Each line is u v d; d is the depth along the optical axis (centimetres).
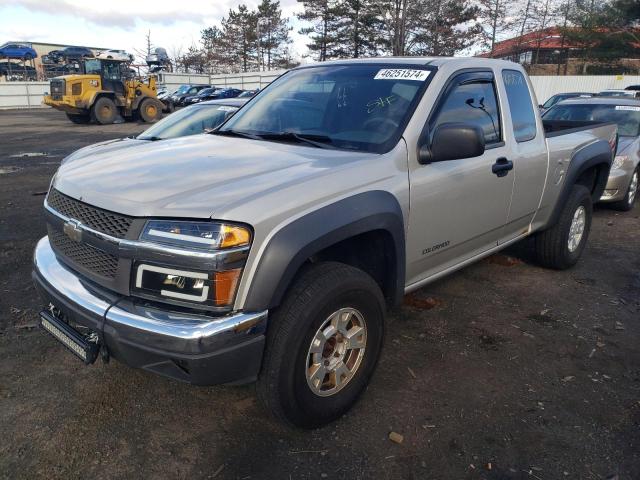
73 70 4772
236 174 267
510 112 406
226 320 226
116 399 302
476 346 369
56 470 247
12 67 5431
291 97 386
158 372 239
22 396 302
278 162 286
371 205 275
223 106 775
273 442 269
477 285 479
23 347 354
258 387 253
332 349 275
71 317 255
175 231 227
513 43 4531
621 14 3600
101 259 251
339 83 371
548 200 459
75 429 276
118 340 233
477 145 296
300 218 244
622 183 750
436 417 290
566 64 4256
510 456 262
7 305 417
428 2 3812
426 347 365
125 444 266
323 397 271
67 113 2562
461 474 250
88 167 296
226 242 224
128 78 2598
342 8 4694
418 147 315
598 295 463
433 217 329
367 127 328
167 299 232
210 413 292
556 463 258
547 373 337
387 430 279
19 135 1981
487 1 4194
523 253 571
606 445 271
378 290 287
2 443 264
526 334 388
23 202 789
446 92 345
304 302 249
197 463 254
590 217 532
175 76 5334
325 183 264
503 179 386
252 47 6856
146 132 770
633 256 575
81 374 325
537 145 429
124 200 242
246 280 230
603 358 356
